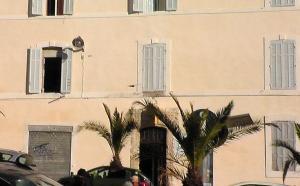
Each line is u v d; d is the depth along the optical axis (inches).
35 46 925.2
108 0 919.7
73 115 901.8
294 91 851.4
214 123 579.2
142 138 890.7
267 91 857.5
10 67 928.9
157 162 865.5
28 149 906.1
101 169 761.6
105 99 896.9
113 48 907.4
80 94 904.9
